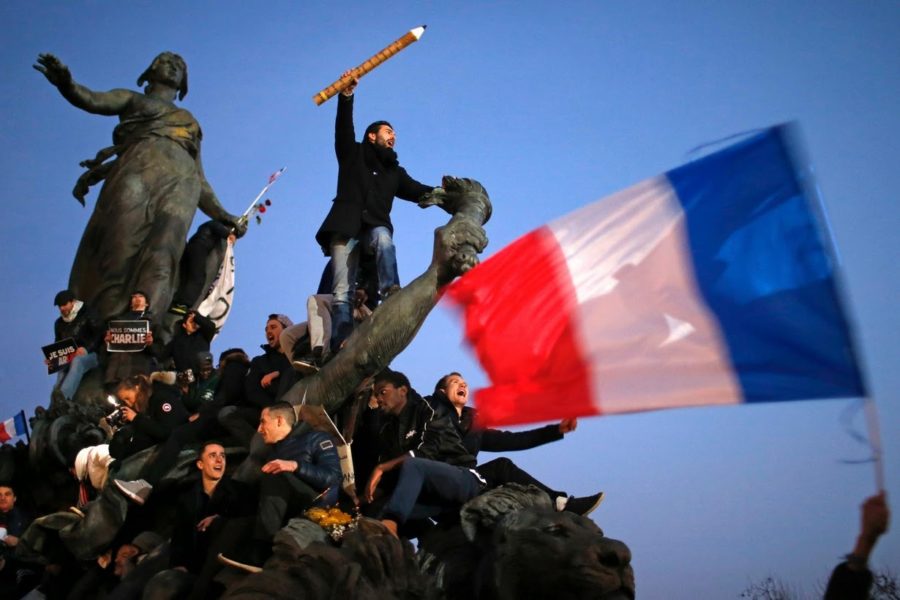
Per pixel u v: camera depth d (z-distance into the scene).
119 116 24.70
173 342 19.09
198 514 9.70
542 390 8.03
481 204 10.48
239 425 11.09
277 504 8.67
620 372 7.93
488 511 7.85
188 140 24.53
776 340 7.48
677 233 8.12
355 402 10.16
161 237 22.94
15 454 17.17
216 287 23.72
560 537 7.28
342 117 11.52
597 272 8.22
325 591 7.07
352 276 11.38
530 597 7.29
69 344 19.83
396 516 8.27
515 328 8.31
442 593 7.47
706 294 7.88
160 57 25.31
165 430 12.32
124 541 11.79
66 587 12.90
